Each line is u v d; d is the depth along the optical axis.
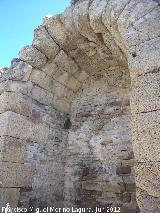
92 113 6.14
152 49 3.56
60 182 5.84
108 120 5.80
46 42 5.36
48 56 5.53
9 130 4.92
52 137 5.91
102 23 4.56
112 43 4.95
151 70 3.45
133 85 3.57
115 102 5.86
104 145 5.63
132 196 4.90
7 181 4.66
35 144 5.43
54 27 5.25
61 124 6.27
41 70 5.63
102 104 6.05
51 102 6.09
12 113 5.06
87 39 5.23
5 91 5.21
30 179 5.13
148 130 3.18
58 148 6.00
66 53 5.66
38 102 5.73
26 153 5.17
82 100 6.46
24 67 5.39
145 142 3.15
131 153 5.20
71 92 6.55
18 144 5.03
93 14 4.53
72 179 5.84
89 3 4.71
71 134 6.29
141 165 3.09
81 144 6.02
